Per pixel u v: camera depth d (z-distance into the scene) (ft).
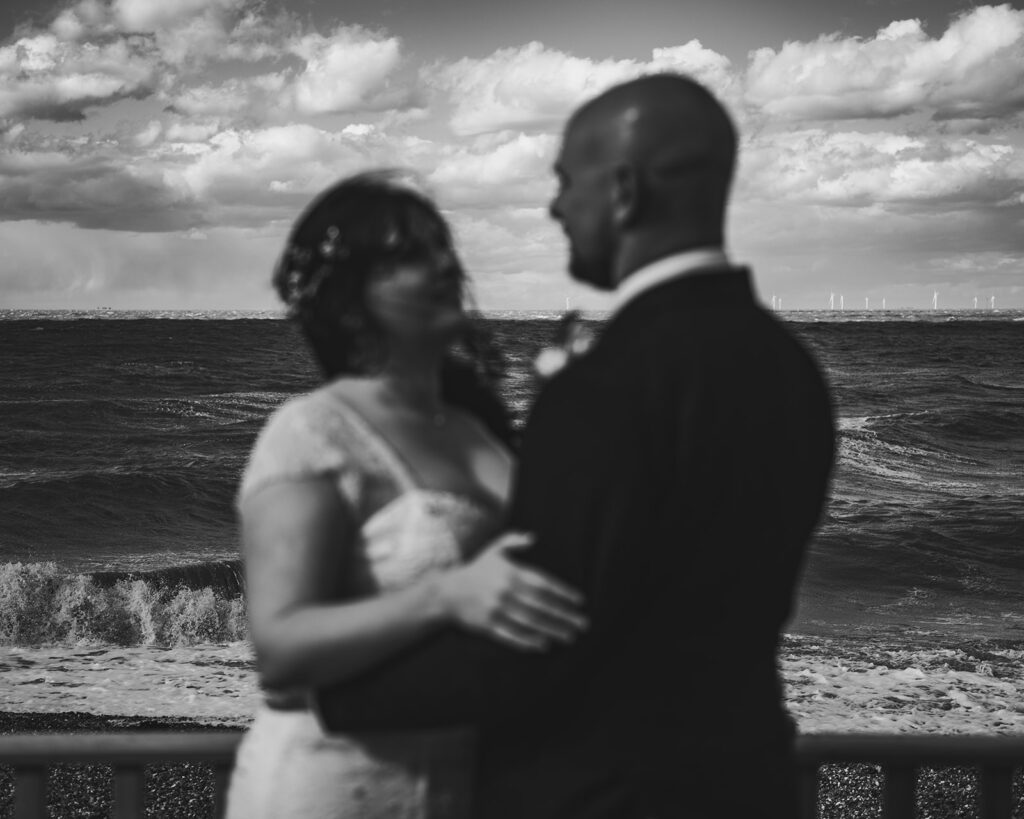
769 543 4.20
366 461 4.44
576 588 3.87
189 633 39.40
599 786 4.03
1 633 37.45
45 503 78.38
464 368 5.33
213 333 356.18
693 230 4.37
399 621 3.97
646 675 4.07
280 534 4.25
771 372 4.22
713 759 4.07
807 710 29.58
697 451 3.97
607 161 4.37
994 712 30.09
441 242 4.70
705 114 4.37
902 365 277.03
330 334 4.71
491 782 4.25
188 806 18.76
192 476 88.63
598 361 4.15
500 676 3.90
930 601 56.34
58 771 19.99
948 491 94.84
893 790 5.82
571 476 3.91
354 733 4.19
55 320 554.05
